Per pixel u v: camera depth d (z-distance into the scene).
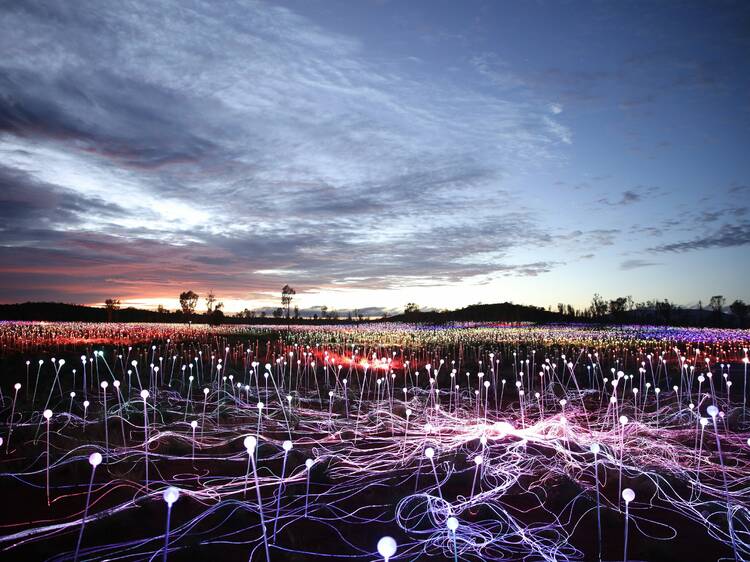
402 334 29.48
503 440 7.21
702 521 4.57
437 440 7.21
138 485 5.30
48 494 4.94
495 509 4.73
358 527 4.41
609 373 14.84
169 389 11.59
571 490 5.14
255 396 10.89
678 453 6.60
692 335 29.00
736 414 8.80
